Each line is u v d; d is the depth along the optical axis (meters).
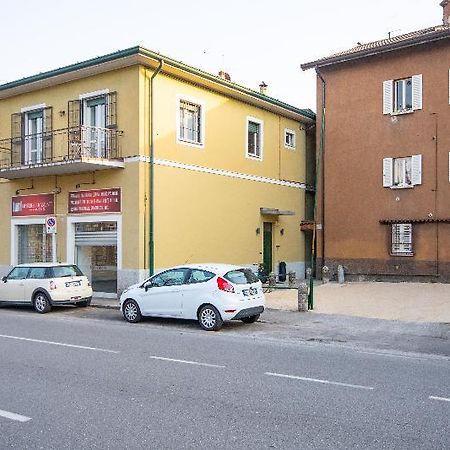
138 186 17.58
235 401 6.54
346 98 23.53
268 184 23.83
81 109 19.17
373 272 22.53
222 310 12.24
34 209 20.86
